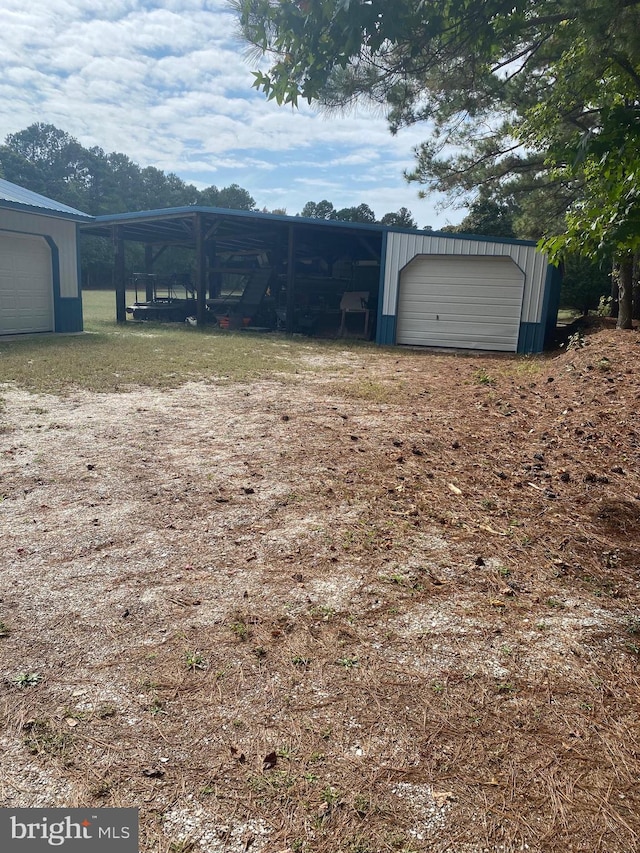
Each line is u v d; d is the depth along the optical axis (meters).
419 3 3.28
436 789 1.78
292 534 3.50
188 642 2.47
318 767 1.85
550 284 13.74
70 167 71.62
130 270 49.47
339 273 21.22
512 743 1.96
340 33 3.24
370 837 1.62
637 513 3.86
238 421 6.22
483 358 12.70
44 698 2.12
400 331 15.09
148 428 5.83
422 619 2.67
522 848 1.59
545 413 6.66
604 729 2.04
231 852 1.56
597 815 1.70
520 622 2.67
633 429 5.54
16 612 2.65
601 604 2.84
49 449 5.04
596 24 4.06
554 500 4.11
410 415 6.72
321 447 5.30
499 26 4.10
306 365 10.78
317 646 2.46
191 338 14.49
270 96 3.53
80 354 10.64
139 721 2.03
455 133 15.11
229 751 1.90
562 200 15.34
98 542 3.35
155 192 70.19
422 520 3.76
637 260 11.41
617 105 3.27
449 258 14.39
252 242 22.89
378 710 2.10
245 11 3.32
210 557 3.21
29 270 13.67
